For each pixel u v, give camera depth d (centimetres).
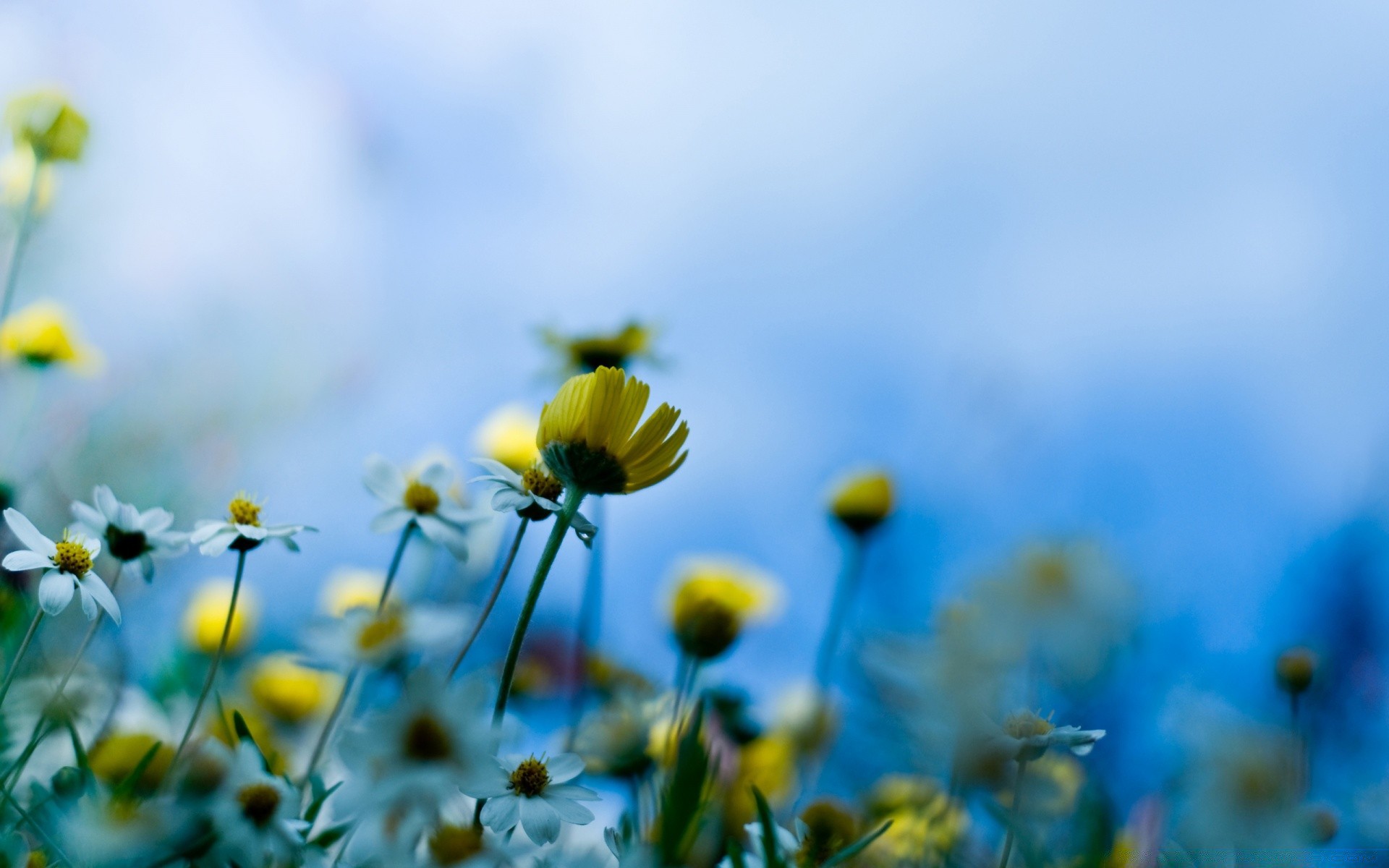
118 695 67
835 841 59
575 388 59
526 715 76
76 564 60
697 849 59
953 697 55
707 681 70
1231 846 54
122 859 54
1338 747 65
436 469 65
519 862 57
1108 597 54
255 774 56
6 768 61
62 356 86
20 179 92
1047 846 57
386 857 55
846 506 84
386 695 58
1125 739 56
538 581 58
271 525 61
